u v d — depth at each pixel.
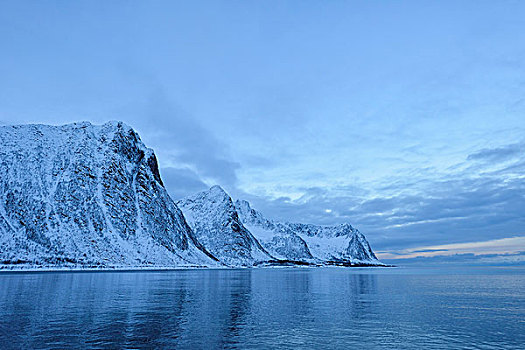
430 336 20.16
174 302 33.19
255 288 52.69
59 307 29.02
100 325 21.75
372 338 19.53
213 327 21.77
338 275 119.69
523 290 52.69
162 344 17.42
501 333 21.05
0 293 38.47
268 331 20.97
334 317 26.31
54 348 16.39
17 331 19.84
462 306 33.34
